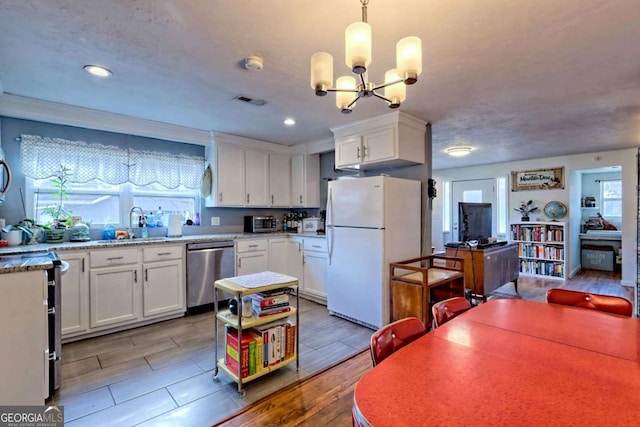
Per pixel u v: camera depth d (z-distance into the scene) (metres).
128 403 1.95
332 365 2.43
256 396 2.03
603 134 4.04
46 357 1.79
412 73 1.30
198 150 4.19
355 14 1.59
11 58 2.07
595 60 2.07
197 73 2.29
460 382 0.97
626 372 1.03
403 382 0.98
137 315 3.15
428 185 3.56
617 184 6.44
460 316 1.59
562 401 0.87
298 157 4.77
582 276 5.77
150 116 3.32
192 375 2.28
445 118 3.34
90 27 1.72
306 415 1.84
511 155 5.54
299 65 2.15
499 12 1.57
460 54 1.99
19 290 1.69
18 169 3.03
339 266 3.48
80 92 2.66
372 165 3.66
